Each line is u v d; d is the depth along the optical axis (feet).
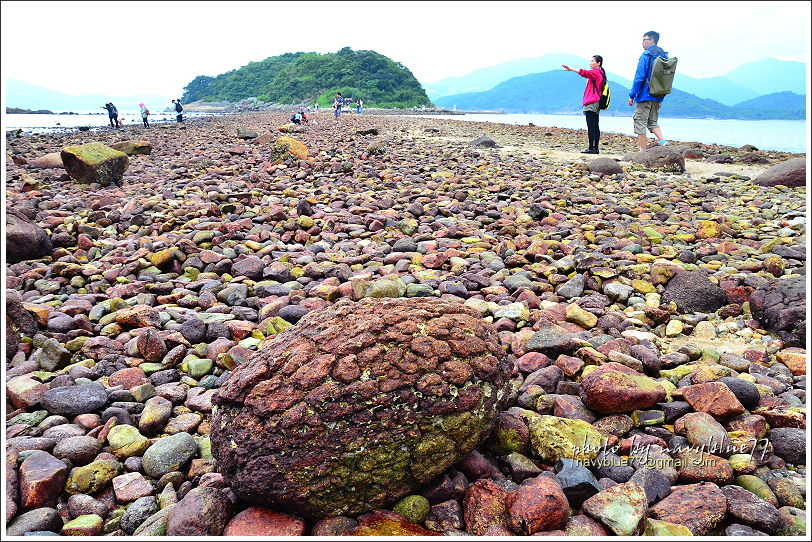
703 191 31.09
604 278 16.28
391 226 23.62
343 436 7.21
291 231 22.68
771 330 13.15
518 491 7.11
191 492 7.36
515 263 18.21
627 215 25.89
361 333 7.91
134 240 21.44
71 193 31.55
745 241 20.86
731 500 7.40
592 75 47.98
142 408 10.23
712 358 11.57
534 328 13.00
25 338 12.35
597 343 11.79
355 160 44.96
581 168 40.01
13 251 18.69
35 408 10.04
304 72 394.93
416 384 7.53
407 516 7.34
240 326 13.20
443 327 8.29
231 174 37.42
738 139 81.41
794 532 6.98
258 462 7.16
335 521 7.20
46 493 7.66
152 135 78.38
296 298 15.08
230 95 439.63
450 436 7.55
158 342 11.99
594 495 7.31
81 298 15.28
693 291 14.82
